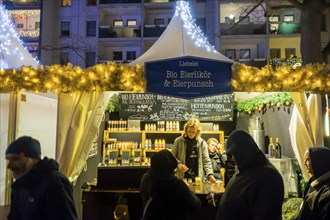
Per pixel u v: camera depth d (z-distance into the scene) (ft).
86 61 62.80
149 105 22.03
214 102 21.98
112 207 12.57
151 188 8.12
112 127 21.86
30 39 61.93
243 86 11.94
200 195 11.86
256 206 6.75
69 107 12.67
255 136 20.31
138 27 60.70
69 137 12.37
